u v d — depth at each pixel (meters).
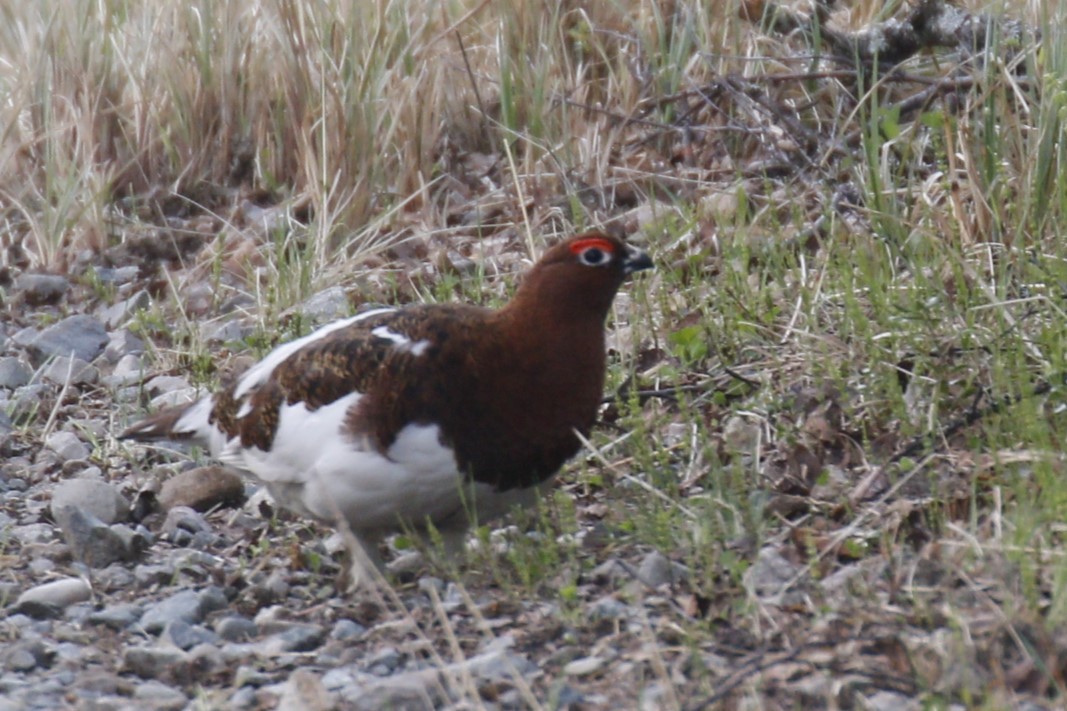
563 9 16.84
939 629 7.27
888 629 7.29
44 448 12.05
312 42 16.41
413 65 16.59
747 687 6.83
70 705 7.46
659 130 15.52
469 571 8.61
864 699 6.68
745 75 15.61
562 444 8.14
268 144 16.83
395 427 7.93
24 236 17.03
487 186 16.02
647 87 15.94
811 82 15.31
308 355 8.38
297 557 9.23
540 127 16.06
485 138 16.78
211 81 17.12
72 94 17.38
